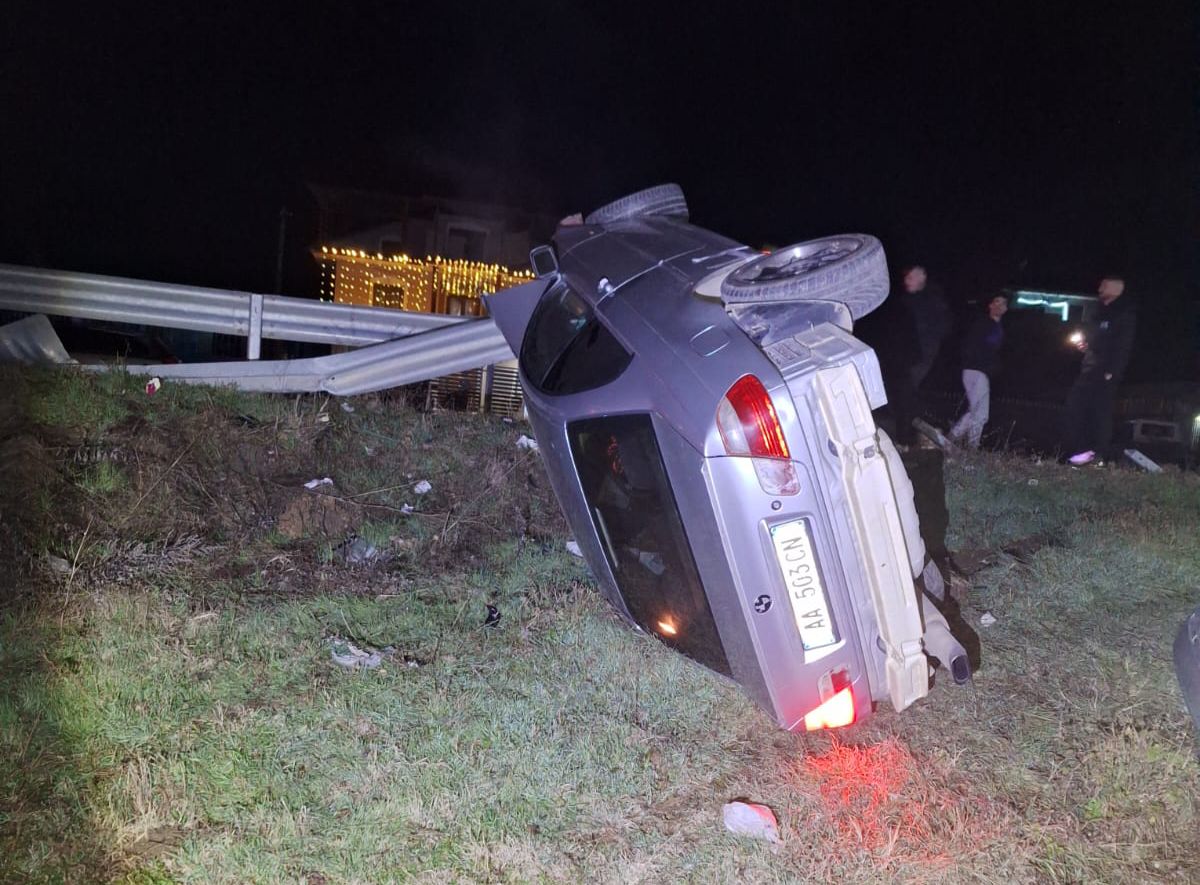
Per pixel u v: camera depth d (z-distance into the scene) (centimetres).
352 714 425
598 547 477
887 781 401
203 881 328
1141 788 396
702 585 406
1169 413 1948
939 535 691
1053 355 2203
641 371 418
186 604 500
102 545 543
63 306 759
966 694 470
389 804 371
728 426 379
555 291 544
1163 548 654
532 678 467
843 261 407
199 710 419
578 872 346
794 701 398
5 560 502
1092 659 505
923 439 959
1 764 366
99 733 395
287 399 767
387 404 788
